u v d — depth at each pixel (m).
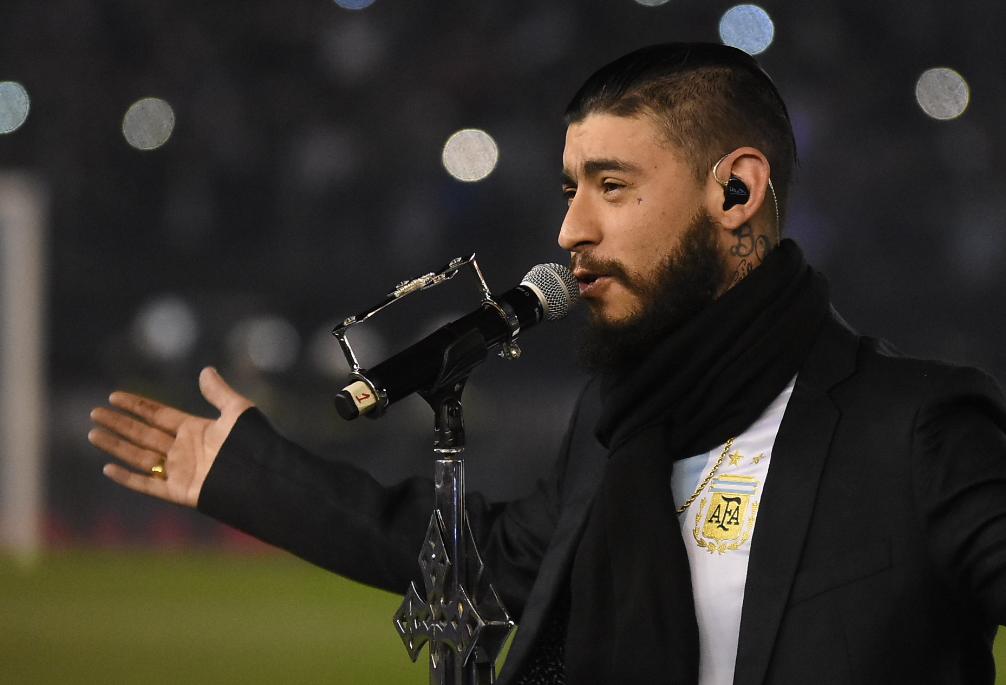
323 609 20.84
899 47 46.91
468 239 50.47
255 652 18.17
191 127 51.25
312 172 51.06
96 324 51.66
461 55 50.34
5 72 50.44
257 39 51.06
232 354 48.22
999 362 46.50
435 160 50.78
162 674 17.06
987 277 46.56
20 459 25.42
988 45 46.66
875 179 46.75
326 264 51.44
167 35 50.88
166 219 51.69
